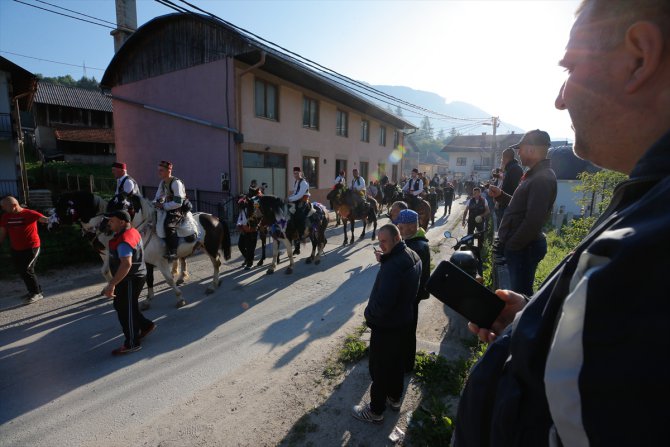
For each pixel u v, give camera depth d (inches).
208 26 516.1
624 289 17.9
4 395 131.5
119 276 148.6
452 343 170.7
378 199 679.1
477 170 2007.9
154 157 620.4
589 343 19.0
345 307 222.7
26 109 820.0
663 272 16.7
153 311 211.8
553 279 29.6
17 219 210.1
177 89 569.9
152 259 206.5
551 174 121.4
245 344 172.6
